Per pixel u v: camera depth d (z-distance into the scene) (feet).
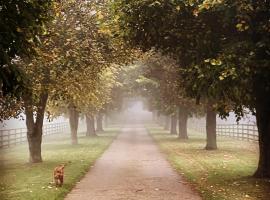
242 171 59.36
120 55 67.62
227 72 41.01
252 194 42.34
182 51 49.37
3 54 30.55
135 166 68.39
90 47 64.28
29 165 72.08
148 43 49.80
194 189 46.37
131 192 45.01
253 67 41.63
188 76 50.57
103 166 68.74
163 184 50.11
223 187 46.57
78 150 99.04
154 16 44.62
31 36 33.91
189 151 91.86
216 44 45.24
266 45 40.78
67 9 64.18
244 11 40.50
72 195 43.60
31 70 58.80
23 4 31.63
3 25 30.81
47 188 46.80
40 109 73.56
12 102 65.10
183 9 44.24
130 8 44.70
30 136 76.64
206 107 94.22
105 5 62.39
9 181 53.42
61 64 60.90
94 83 72.08
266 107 50.39
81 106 96.32
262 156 51.98
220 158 76.89
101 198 41.86
